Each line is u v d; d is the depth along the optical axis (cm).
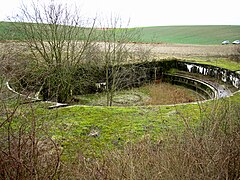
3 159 291
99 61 1366
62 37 1145
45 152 388
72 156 488
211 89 1441
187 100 1455
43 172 320
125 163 328
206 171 292
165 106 804
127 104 1405
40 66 1067
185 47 2906
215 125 365
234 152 313
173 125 633
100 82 1564
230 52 2345
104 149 523
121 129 618
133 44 1623
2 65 466
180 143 370
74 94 1490
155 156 350
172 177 294
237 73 1408
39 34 1098
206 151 307
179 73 1956
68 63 1184
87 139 562
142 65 1819
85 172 364
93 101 1440
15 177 288
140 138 562
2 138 346
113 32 1279
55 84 1160
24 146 314
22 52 1055
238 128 371
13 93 599
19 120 457
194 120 655
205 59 2036
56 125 606
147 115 714
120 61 1384
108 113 721
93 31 1217
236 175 289
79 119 663
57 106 728
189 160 308
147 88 1759
